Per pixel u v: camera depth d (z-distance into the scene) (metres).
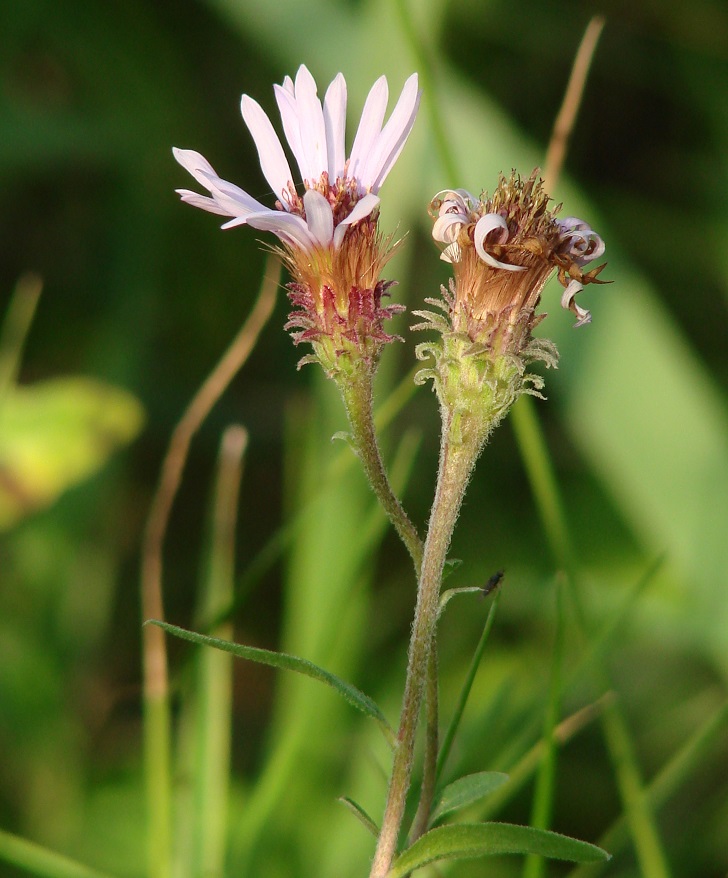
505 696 0.41
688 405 0.45
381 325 0.35
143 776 0.47
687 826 0.46
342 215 0.35
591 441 0.46
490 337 0.35
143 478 0.61
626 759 0.40
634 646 0.51
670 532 0.45
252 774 0.47
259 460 0.61
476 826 0.34
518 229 0.35
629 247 0.60
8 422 0.48
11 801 0.46
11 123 0.60
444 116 0.45
